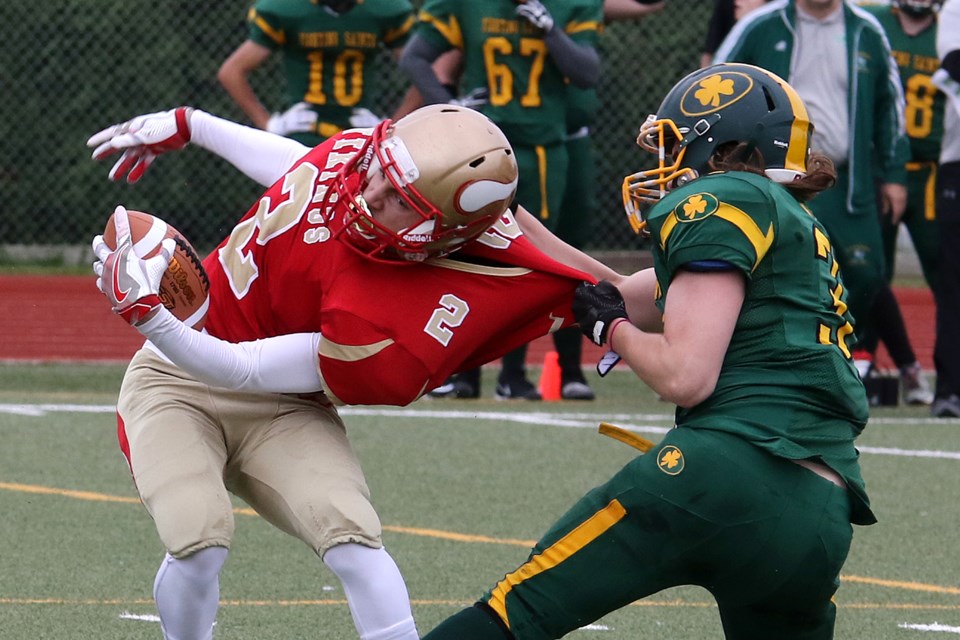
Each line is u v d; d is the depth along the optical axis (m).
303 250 12.69
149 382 13.20
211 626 12.90
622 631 16.83
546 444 29.44
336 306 12.27
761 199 11.75
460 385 36.38
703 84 12.49
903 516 23.50
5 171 65.50
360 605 12.20
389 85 58.72
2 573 18.95
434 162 11.78
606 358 12.31
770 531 11.48
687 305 11.48
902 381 37.38
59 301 59.66
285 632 16.44
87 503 23.39
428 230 11.95
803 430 11.69
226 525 12.45
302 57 34.41
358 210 12.02
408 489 24.92
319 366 12.39
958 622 17.38
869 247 32.06
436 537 21.47
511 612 11.60
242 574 19.23
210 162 63.41
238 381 12.36
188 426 12.84
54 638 15.97
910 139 36.41
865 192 31.98
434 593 18.34
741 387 11.70
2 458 26.97
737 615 12.48
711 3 61.59
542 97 33.28
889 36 36.31
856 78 31.86
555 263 12.65
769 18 31.97
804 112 12.48
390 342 12.22
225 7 62.47
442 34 33.69
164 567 12.48
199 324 12.82
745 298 11.76
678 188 12.00
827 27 31.83
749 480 11.44
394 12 34.47
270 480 12.76
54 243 66.31
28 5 63.94
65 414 32.12
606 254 61.50
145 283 11.87
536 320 12.81
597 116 62.44
